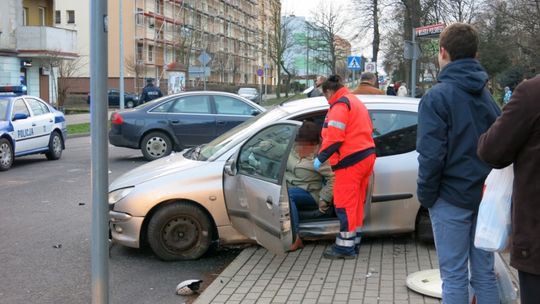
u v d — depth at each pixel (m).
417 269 5.39
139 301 4.98
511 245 2.66
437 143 3.43
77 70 48.41
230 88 67.25
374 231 6.07
